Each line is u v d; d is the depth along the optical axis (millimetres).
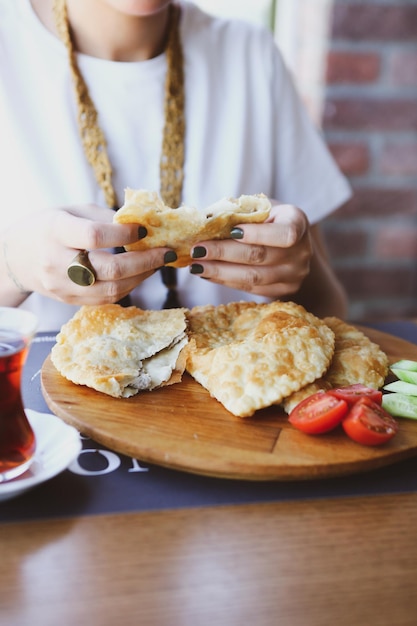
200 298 1026
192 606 462
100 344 685
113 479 565
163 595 468
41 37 951
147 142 1002
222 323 756
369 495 561
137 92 981
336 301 1051
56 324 993
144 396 652
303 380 629
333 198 1126
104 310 723
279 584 479
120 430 595
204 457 564
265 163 1085
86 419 609
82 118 959
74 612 455
